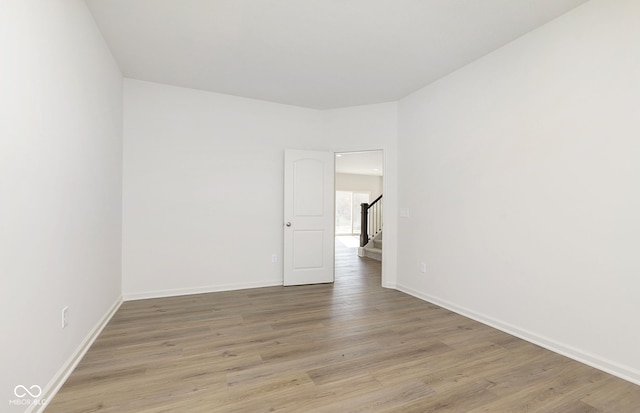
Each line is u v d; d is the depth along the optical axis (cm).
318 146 465
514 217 271
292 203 438
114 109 313
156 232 371
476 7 231
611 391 187
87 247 234
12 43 137
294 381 194
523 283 263
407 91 396
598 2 215
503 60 284
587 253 220
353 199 1270
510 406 172
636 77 196
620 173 203
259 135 428
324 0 225
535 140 255
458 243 329
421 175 384
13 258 139
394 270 430
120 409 164
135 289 361
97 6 230
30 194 153
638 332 195
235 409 166
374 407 169
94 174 249
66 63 194
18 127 142
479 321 302
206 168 397
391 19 248
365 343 251
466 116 321
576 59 228
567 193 232
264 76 354
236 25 256
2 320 131
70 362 201
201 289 395
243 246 418
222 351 234
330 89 390
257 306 344
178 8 234
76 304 212
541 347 246
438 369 211
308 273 448
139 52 300
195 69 337
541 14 238
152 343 247
